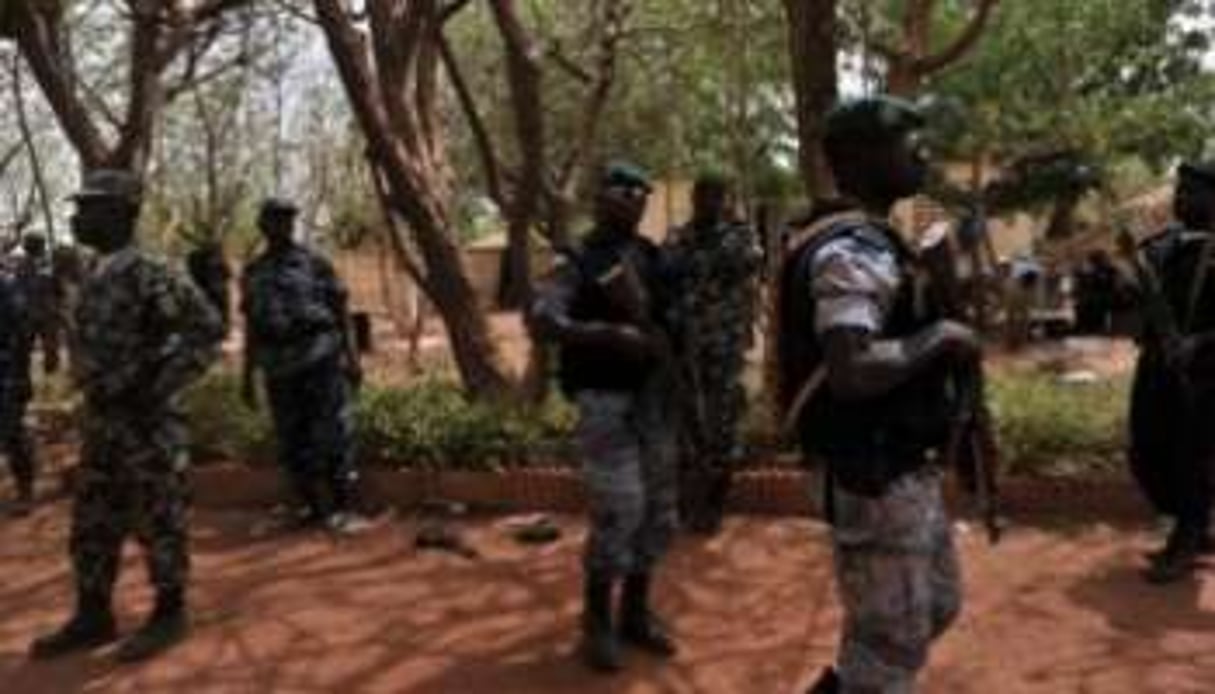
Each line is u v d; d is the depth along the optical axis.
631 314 5.50
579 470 8.18
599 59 12.28
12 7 10.27
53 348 13.45
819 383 3.63
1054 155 22.28
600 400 5.49
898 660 3.67
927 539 3.66
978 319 4.08
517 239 10.30
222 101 19.95
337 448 8.02
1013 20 22.05
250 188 23.12
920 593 3.65
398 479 8.42
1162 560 6.62
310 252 8.09
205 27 12.82
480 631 6.18
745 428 8.26
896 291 3.54
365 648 6.00
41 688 5.66
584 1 15.35
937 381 3.62
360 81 9.62
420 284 10.14
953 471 3.88
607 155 21.94
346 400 8.07
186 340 5.82
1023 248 29.11
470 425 8.63
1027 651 5.77
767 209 13.19
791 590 6.63
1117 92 26.14
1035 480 7.79
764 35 14.71
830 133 3.69
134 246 5.85
